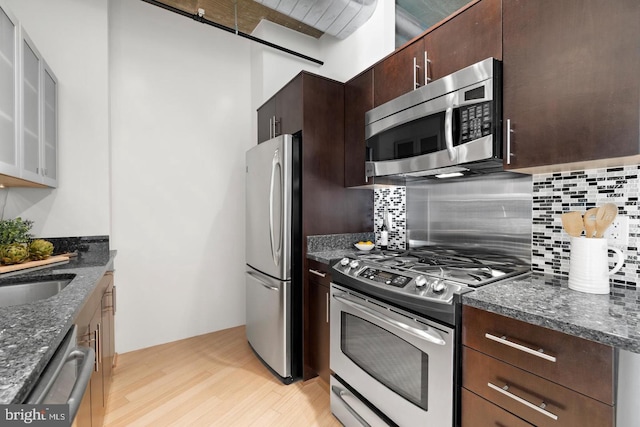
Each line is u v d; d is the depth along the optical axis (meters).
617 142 1.00
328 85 2.30
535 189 1.54
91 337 1.33
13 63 1.45
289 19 3.05
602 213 1.17
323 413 1.85
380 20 2.53
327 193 2.30
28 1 2.14
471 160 1.41
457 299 1.16
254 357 2.55
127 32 2.68
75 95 2.26
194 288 2.98
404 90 1.82
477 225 1.84
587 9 1.07
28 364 0.64
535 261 1.53
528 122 1.25
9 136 1.40
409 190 2.27
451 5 2.00
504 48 1.33
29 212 2.13
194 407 1.89
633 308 0.97
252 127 3.25
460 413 1.16
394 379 1.41
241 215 3.23
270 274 2.28
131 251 2.70
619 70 1.00
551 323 0.89
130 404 1.91
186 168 2.95
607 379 0.79
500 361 1.03
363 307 1.54
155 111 2.80
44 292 1.48
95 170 2.31
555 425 0.89
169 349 2.70
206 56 3.06
